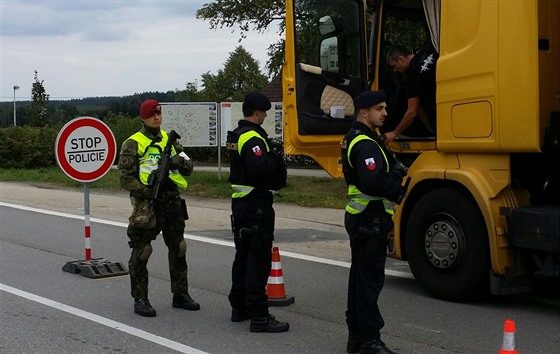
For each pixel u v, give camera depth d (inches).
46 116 1688.0
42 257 371.9
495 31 264.4
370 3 337.4
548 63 263.3
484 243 274.5
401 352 227.9
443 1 284.4
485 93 267.7
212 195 638.5
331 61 332.5
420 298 296.2
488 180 271.3
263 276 247.4
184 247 273.4
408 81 306.8
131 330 250.4
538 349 230.7
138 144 259.8
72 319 263.0
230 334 246.5
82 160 336.2
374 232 212.7
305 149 326.0
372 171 207.9
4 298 290.5
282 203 599.8
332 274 339.0
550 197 277.7
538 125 254.5
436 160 291.4
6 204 576.4
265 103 245.6
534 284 279.0
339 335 245.8
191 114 738.2
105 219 499.8
